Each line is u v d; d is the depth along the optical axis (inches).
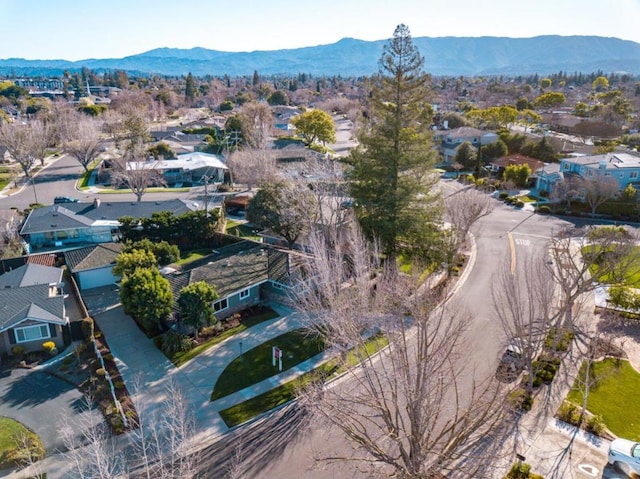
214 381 989.8
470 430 553.6
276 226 1617.9
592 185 2053.4
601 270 1000.9
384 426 749.3
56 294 1339.8
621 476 709.3
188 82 7303.2
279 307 1321.4
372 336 1061.8
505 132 3218.5
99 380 990.4
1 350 1090.7
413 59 1353.3
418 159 1376.7
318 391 746.2
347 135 4645.7
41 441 828.6
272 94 6963.6
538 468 725.3
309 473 741.9
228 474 745.0
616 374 965.8
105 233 1883.6
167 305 1138.7
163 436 821.9
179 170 2864.2
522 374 952.3
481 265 1553.9
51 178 2942.9
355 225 1239.5
